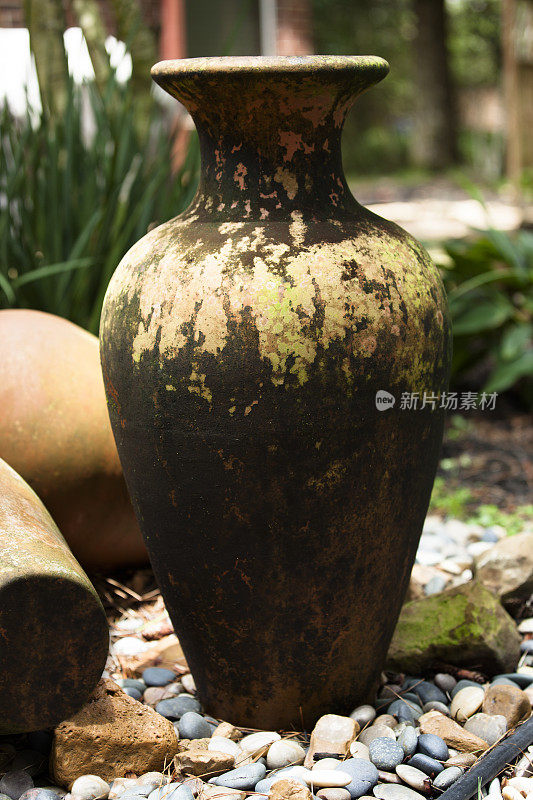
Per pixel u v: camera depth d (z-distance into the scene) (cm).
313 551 152
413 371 151
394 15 1809
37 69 278
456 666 190
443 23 1670
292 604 157
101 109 290
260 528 151
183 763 154
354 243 151
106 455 209
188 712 171
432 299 157
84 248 279
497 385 366
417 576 233
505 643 189
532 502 306
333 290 144
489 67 2064
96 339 228
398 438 152
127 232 268
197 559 157
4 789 151
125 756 153
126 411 157
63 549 158
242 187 154
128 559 229
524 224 645
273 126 150
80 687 151
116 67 292
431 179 1568
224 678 168
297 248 147
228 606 158
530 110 800
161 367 148
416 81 1706
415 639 191
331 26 1716
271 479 147
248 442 146
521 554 220
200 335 145
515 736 163
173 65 150
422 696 182
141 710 160
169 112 345
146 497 160
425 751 159
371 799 148
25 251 277
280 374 143
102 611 149
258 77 144
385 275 149
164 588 168
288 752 158
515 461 345
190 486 151
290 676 164
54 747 151
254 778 152
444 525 280
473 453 354
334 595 157
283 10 779
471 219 847
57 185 276
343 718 164
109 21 414
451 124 1705
